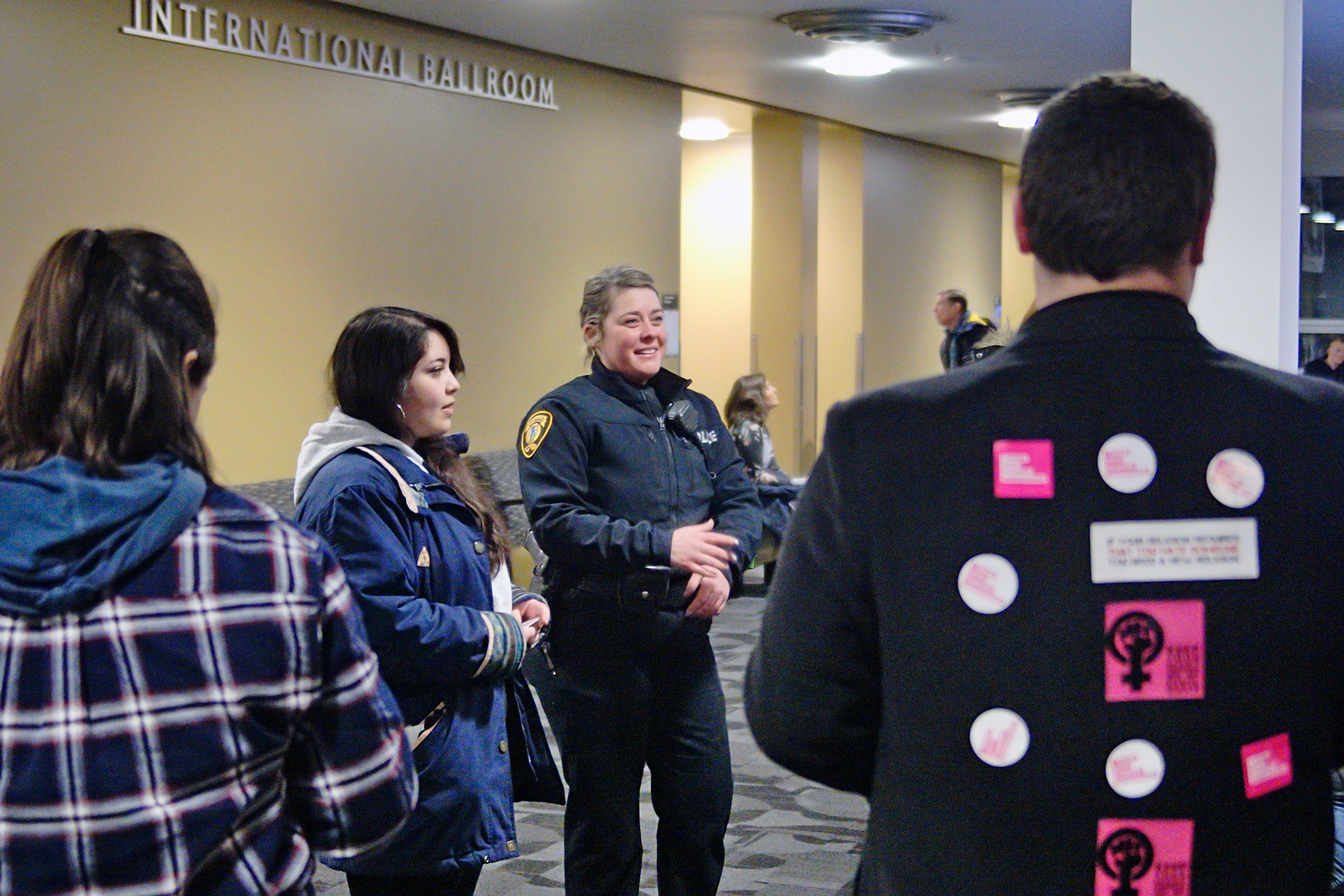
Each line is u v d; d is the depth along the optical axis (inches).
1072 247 49.0
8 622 46.6
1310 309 292.0
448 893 92.3
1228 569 47.2
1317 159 291.0
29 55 201.9
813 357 426.0
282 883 49.4
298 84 246.2
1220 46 115.3
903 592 49.2
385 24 263.9
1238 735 46.9
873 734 52.4
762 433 311.6
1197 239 49.7
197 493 48.8
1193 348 49.0
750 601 306.8
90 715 46.4
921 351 495.2
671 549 105.7
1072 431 48.1
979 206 534.6
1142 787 46.9
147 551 47.2
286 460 247.4
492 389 293.9
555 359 312.3
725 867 146.4
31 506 46.7
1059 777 47.1
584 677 109.3
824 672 51.4
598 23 275.1
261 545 49.4
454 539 93.4
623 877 110.5
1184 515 47.4
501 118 294.0
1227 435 47.8
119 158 215.8
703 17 270.8
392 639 85.6
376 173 263.3
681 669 111.0
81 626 46.6
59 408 48.8
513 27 278.2
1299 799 47.8
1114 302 48.9
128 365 49.0
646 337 113.0
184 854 46.9
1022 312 609.3
